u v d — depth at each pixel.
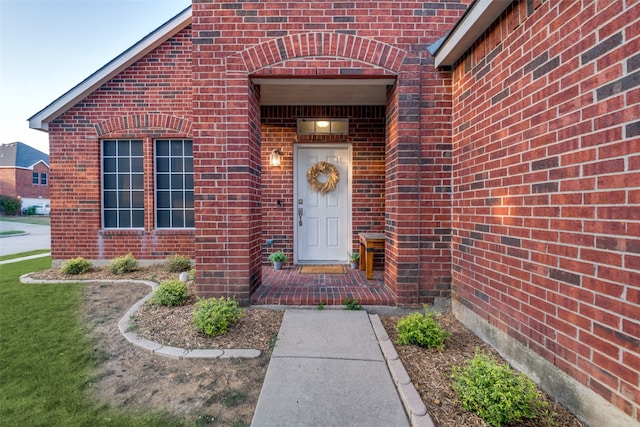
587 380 1.77
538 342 2.17
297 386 2.14
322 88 4.50
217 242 3.62
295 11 3.54
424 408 1.87
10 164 26.97
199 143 3.59
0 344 2.79
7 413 1.91
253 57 3.55
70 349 2.70
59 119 5.80
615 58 1.60
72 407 1.97
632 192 1.52
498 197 2.66
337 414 1.87
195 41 3.55
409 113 3.57
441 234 3.58
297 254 5.56
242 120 3.58
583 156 1.80
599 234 1.70
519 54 2.37
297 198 5.55
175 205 6.02
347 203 5.59
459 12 3.58
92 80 5.69
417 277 3.60
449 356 2.57
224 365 2.46
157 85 5.81
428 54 3.57
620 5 1.58
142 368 2.42
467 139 3.20
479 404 1.82
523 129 2.33
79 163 5.83
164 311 3.41
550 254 2.06
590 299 1.75
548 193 2.08
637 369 1.49
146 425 1.82
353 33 3.55
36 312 3.56
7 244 11.14
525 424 1.79
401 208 3.58
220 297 3.61
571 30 1.89
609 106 1.64
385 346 2.68
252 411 1.95
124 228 6.00
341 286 4.11
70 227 5.86
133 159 5.99
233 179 3.60
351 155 5.46
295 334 2.91
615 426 1.60
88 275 5.21
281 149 5.43
